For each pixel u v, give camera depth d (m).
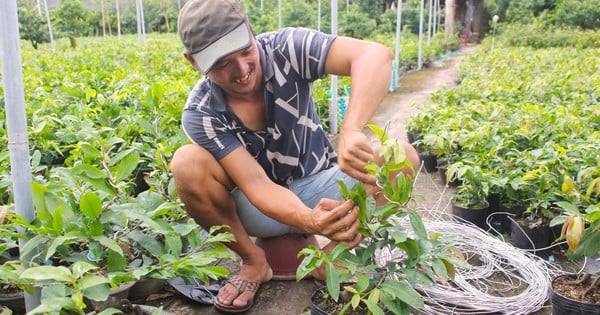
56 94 5.72
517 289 3.06
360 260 2.20
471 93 7.51
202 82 2.69
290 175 2.95
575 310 2.42
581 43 21.98
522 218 3.82
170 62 10.23
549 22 27.31
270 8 25.59
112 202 2.23
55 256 2.58
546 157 3.90
